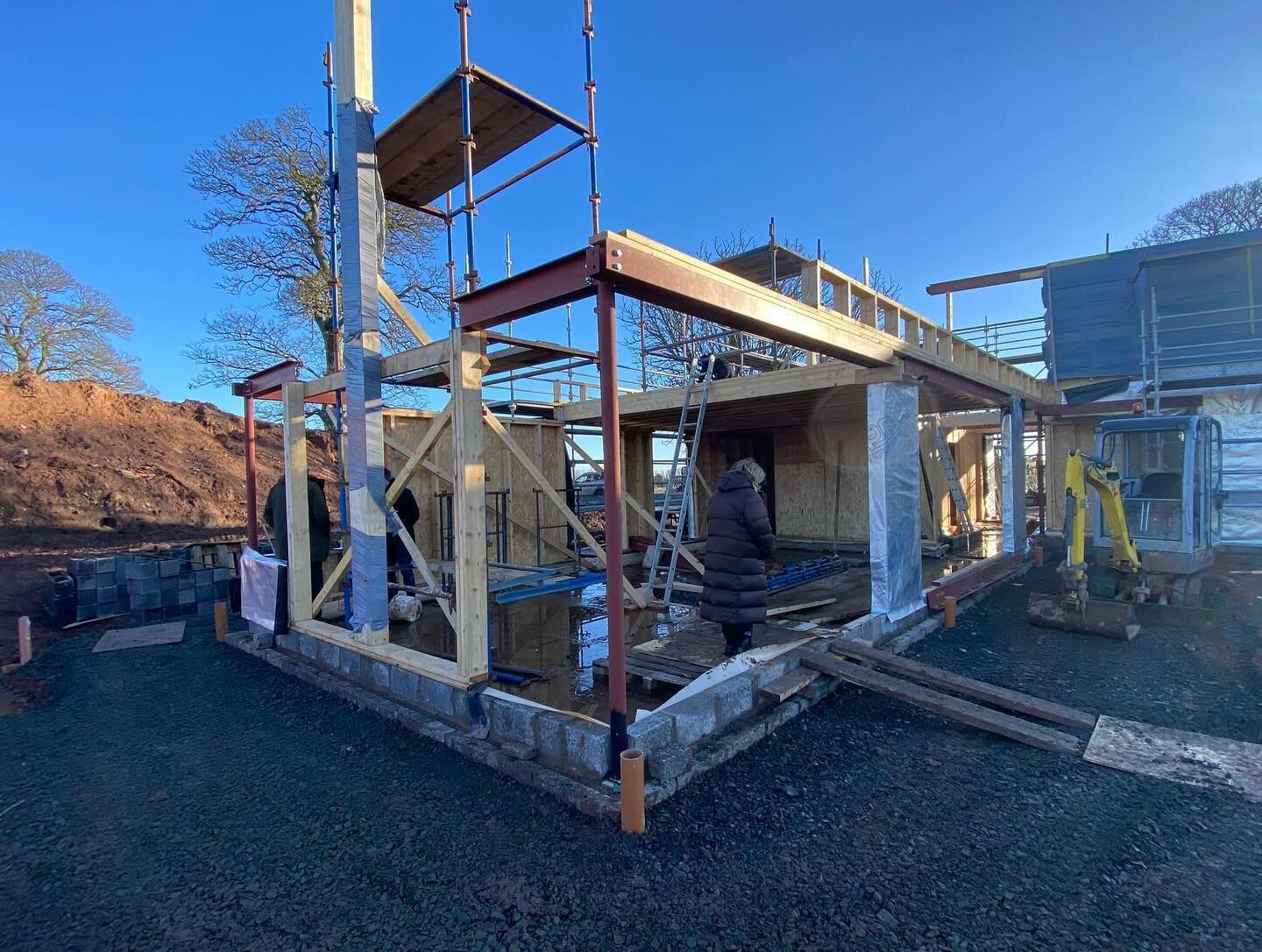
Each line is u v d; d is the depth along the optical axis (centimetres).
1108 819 305
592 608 800
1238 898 247
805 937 231
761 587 479
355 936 237
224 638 677
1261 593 798
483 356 427
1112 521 721
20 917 252
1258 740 388
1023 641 608
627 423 1145
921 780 348
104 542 1266
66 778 375
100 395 1773
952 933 231
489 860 283
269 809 334
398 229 1406
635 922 241
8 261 2105
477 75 479
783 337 472
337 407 727
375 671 494
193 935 240
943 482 1303
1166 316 1106
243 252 1324
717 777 354
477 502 420
